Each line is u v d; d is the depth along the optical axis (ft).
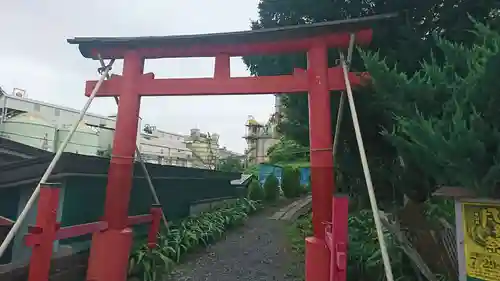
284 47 13.37
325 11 15.51
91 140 55.11
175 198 26.71
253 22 18.39
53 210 10.64
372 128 12.67
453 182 8.10
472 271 7.49
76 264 13.89
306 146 20.75
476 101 7.22
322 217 12.02
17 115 56.18
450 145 7.04
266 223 32.09
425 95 8.64
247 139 96.63
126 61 14.37
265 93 13.32
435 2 13.23
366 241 15.62
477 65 7.09
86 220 17.67
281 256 20.81
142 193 22.29
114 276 13.05
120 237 13.30
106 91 14.37
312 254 11.87
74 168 15.67
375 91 10.69
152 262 16.55
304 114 18.34
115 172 13.69
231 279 16.57
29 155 18.25
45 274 10.24
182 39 13.71
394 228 10.93
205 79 13.85
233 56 14.34
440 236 10.69
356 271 13.74
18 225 9.73
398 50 13.12
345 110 14.01
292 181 48.11
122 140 13.85
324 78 12.66
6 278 10.66
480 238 7.43
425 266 9.99
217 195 36.04
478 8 12.38
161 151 86.17
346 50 13.14
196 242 21.85
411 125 7.87
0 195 17.49
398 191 11.93
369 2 14.46
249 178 46.80
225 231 27.68
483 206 7.45
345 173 15.24
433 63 9.36
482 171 7.06
